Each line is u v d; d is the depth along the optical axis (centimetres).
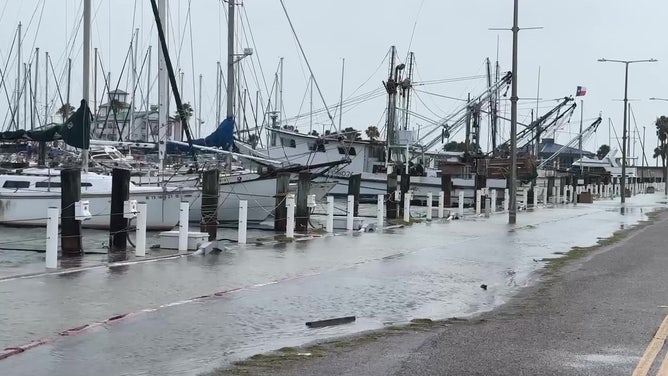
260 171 3000
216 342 920
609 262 1788
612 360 800
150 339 925
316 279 1457
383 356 838
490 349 863
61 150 3853
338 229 2633
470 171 5425
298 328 1016
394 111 4959
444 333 970
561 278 1516
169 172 2961
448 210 3741
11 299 1157
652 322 1022
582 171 8294
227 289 1307
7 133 2478
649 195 8344
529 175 5325
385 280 1470
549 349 858
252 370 781
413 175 5066
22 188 2692
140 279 1382
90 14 2266
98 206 2575
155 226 2641
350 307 1180
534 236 2511
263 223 2844
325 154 5050
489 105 6844
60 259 1667
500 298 1284
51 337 923
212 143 3034
